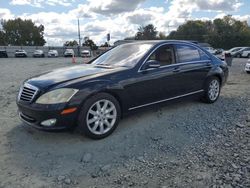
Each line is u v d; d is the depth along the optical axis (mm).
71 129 4188
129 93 4664
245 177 3307
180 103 6324
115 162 3746
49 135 4578
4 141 4395
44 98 4055
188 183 3232
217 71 6301
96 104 4285
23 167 3637
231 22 96875
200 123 5102
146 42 5535
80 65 5441
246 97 7098
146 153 3986
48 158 3855
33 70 17078
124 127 4867
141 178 3357
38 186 3234
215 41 85312
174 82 5395
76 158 3852
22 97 4383
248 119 5309
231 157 3805
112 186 3213
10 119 5453
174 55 5512
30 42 101188
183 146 4199
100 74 4480
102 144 4246
